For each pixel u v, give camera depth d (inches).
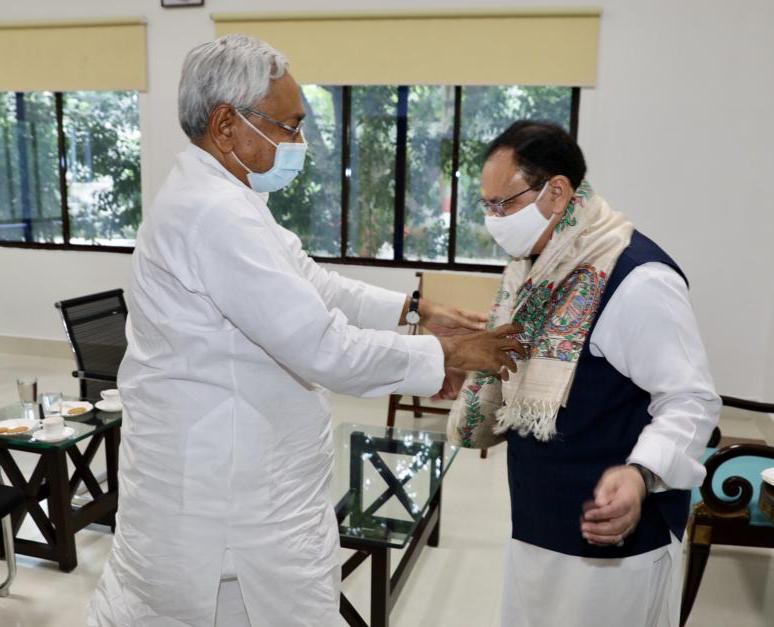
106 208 214.8
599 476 47.6
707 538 82.6
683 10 164.7
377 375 48.3
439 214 189.9
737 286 171.6
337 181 194.4
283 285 45.5
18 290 221.6
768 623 92.0
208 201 46.5
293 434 52.0
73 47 202.7
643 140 171.6
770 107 163.9
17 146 216.4
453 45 175.5
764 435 161.2
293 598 52.9
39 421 105.7
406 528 82.2
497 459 148.5
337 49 182.5
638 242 47.1
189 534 49.8
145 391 50.3
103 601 55.6
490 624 90.7
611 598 48.9
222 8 191.2
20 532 113.1
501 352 49.8
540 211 46.9
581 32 168.4
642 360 43.9
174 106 200.7
